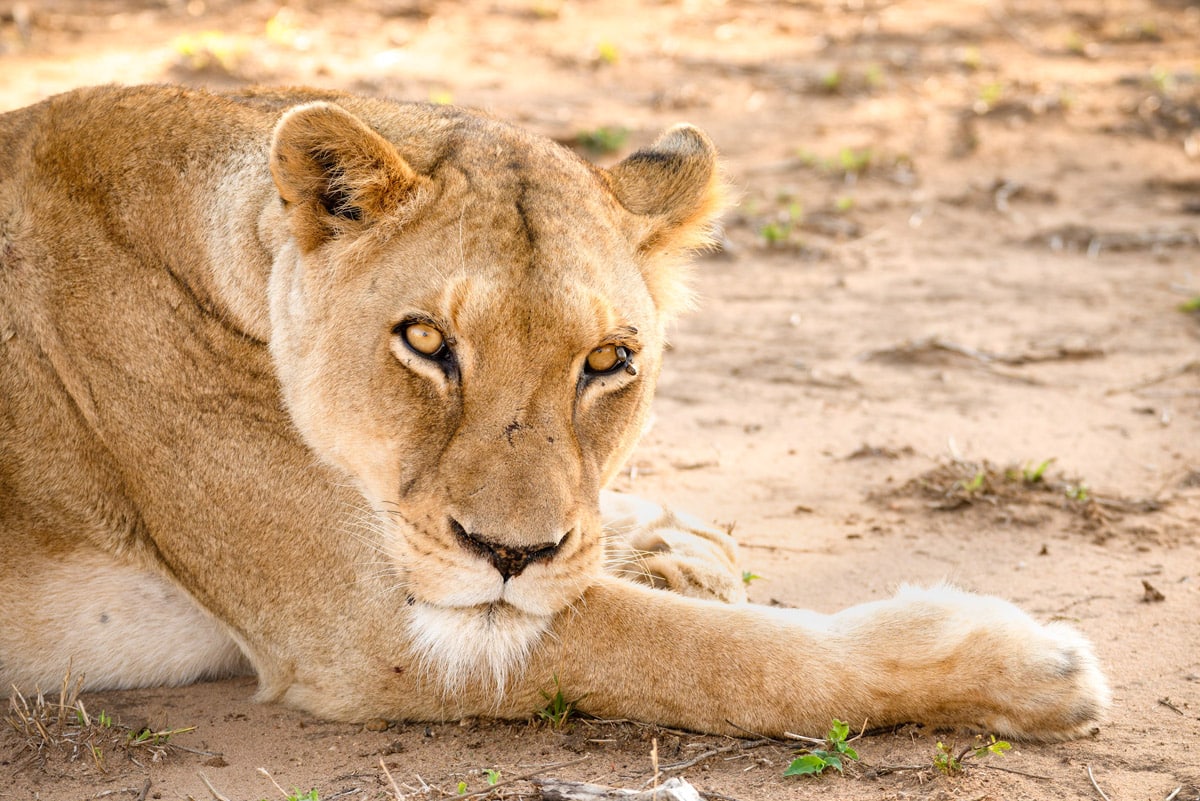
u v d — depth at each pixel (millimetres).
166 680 8320
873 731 7230
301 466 7633
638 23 32094
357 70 26219
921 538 10250
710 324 16266
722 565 8734
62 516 8000
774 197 21484
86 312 7859
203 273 7770
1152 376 14234
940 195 21750
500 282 6988
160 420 7801
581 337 7090
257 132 8016
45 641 8094
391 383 7160
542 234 7242
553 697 7488
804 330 15992
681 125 8953
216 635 8289
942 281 17906
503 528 6812
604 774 6852
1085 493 10898
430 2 31859
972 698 7152
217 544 7824
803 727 7191
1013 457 12047
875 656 7227
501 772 6891
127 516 8016
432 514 6984
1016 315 16422
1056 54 30781
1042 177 22828
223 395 7734
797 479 11555
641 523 9078
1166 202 21578
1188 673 7938
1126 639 8422
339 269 7340
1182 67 29391
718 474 11672
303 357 7430
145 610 8156
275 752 7297
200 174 7910
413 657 7496
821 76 28016
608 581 7641
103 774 7008
